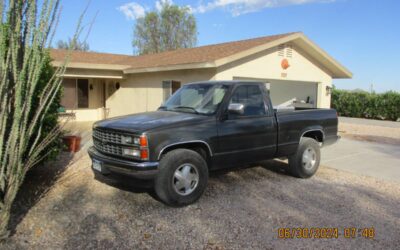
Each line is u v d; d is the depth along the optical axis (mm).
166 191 4855
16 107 3535
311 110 7023
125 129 4852
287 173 7164
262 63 12852
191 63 11602
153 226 4402
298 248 3877
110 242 3965
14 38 3572
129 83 16078
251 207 5090
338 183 6535
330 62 14938
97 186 5961
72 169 7090
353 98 26109
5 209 3688
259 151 5984
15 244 3850
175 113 5656
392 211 5055
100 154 5301
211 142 5305
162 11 41156
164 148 4844
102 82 17953
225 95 5664
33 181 6191
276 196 5617
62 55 16406
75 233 4172
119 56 21000
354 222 4602
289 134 6445
